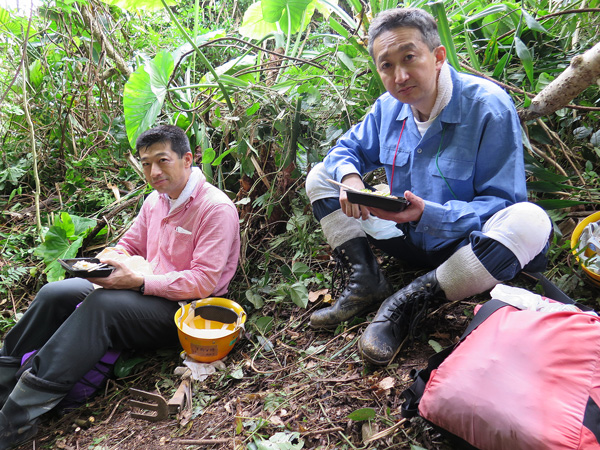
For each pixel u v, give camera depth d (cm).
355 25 285
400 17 170
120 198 333
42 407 192
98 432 188
